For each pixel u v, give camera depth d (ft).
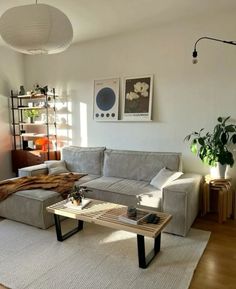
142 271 6.79
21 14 6.17
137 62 12.48
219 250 7.89
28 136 15.87
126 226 6.87
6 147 15.60
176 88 11.64
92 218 7.45
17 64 15.94
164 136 12.17
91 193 10.38
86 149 13.35
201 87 11.09
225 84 10.60
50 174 12.41
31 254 7.67
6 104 15.42
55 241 8.45
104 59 13.38
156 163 11.17
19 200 9.78
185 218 8.57
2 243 8.35
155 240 7.51
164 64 11.82
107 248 7.98
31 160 14.88
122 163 11.94
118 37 12.84
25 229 9.37
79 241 8.45
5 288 6.18
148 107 12.29
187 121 11.55
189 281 6.36
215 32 10.62
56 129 15.55
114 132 13.52
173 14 10.45
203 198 10.44
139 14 10.39
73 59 14.43
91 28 11.87
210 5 9.65
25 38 6.51
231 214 10.47
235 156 10.46
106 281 6.39
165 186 8.96
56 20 6.48
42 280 6.44
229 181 10.03
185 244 8.20
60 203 8.72
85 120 14.40
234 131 9.81
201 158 10.26
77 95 14.55
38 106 15.10
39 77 15.85
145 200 9.25
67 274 6.68
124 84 12.89
